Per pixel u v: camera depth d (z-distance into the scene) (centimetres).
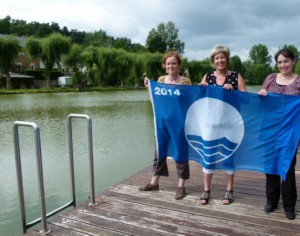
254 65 9531
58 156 814
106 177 648
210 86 351
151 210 354
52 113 1769
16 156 303
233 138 353
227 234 298
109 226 320
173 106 370
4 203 526
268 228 307
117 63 4953
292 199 321
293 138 321
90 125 357
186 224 320
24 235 308
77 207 366
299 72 3086
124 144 950
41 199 307
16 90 3897
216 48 351
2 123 1404
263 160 341
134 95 3447
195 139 373
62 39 4431
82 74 4991
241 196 385
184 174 383
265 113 336
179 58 380
